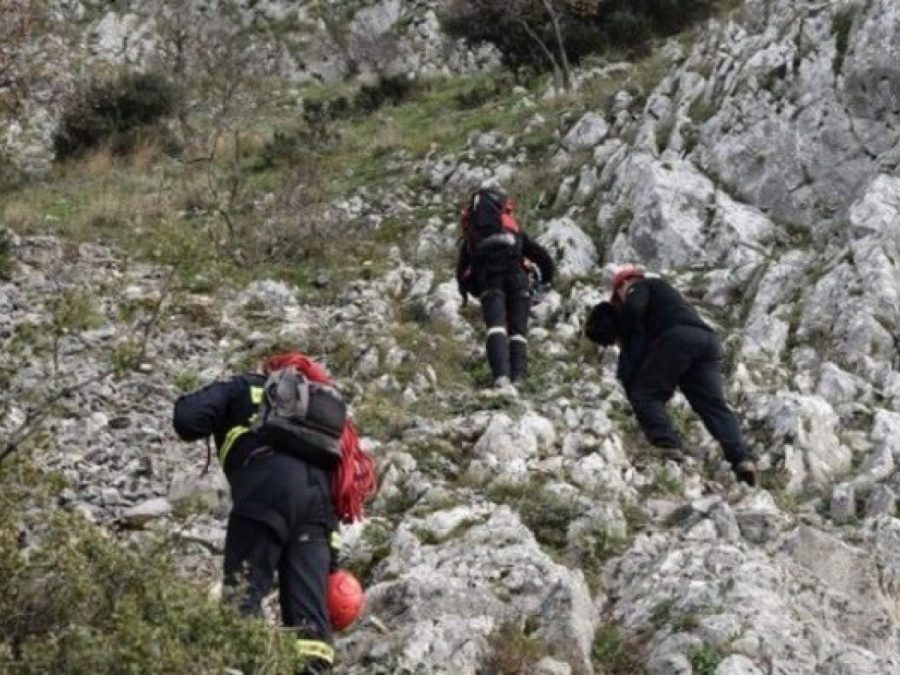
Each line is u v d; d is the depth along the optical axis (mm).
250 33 49938
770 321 15805
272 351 15461
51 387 11664
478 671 8219
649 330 12297
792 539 10188
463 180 23234
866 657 8562
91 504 10828
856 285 15859
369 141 28250
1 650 6137
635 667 8664
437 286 18281
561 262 18656
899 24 18781
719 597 9094
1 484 7070
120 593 6523
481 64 46500
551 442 12578
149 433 12398
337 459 7777
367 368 14711
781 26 20609
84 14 51094
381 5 49562
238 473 7727
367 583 9641
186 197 23562
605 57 32750
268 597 8961
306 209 21062
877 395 14188
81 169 29203
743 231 18328
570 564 10023
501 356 14367
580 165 21688
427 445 12273
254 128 33656
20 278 18172
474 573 9164
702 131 20016
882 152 18625
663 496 11836
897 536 10852
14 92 26422
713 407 12000
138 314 15953
